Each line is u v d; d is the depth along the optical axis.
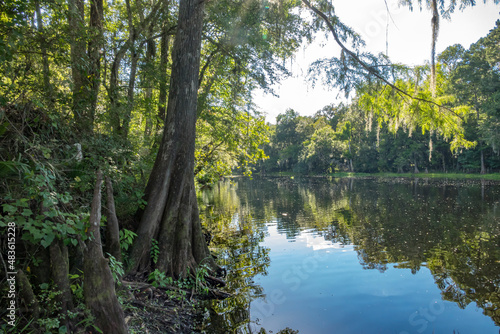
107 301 2.90
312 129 75.94
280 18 8.52
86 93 5.54
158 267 5.15
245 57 8.86
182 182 5.68
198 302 4.88
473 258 7.12
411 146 51.78
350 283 5.78
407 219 12.00
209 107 10.59
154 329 3.71
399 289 5.48
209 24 9.27
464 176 43.50
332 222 11.95
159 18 8.84
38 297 2.93
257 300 5.05
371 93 8.97
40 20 4.48
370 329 4.09
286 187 32.28
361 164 65.19
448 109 8.24
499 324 4.25
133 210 5.80
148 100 7.91
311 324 4.21
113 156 5.48
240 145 12.91
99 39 6.14
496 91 36.72
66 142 4.45
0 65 3.74
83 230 2.96
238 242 9.07
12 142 3.46
